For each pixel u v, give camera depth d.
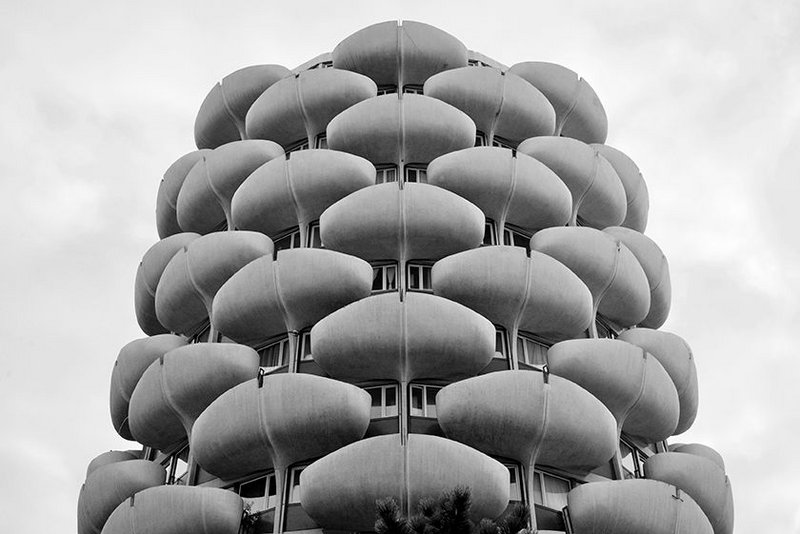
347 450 32.81
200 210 49.72
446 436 35.78
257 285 39.94
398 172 46.97
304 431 35.06
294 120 50.16
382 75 52.38
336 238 41.97
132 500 35.12
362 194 41.97
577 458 35.94
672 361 43.12
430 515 24.94
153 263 48.31
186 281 44.03
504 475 33.31
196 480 38.59
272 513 35.41
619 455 38.56
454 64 52.41
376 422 36.97
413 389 37.81
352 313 37.09
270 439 35.22
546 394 34.97
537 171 45.00
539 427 34.81
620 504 34.06
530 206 44.78
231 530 34.56
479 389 35.06
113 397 45.56
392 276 42.16
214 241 43.72
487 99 49.38
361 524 33.19
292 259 39.91
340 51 52.72
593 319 43.41
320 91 49.47
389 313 36.78
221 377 38.72
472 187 44.16
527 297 39.47
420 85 52.69
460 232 41.72
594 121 54.94
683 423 44.59
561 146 48.00
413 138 46.28
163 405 39.44
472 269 39.44
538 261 39.97
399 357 36.91
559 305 39.88
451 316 37.00
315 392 35.16
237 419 35.34
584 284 41.19
